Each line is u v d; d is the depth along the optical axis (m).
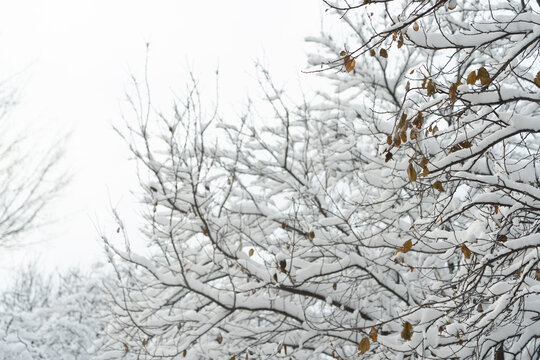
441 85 4.07
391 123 6.45
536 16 4.04
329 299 7.10
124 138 6.82
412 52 8.61
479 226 4.99
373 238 6.62
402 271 8.11
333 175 8.52
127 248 6.71
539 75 3.69
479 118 4.20
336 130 8.98
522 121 3.89
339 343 7.78
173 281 6.77
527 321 4.84
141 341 7.40
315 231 7.44
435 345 4.95
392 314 7.30
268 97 9.02
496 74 3.80
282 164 8.72
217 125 8.88
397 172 5.86
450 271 7.83
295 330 7.70
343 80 8.75
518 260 4.77
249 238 7.71
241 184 7.77
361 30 8.61
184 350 6.88
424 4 3.80
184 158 6.96
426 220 5.65
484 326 4.34
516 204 4.29
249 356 7.74
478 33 4.10
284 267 6.46
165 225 7.48
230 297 6.88
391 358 5.97
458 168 4.68
